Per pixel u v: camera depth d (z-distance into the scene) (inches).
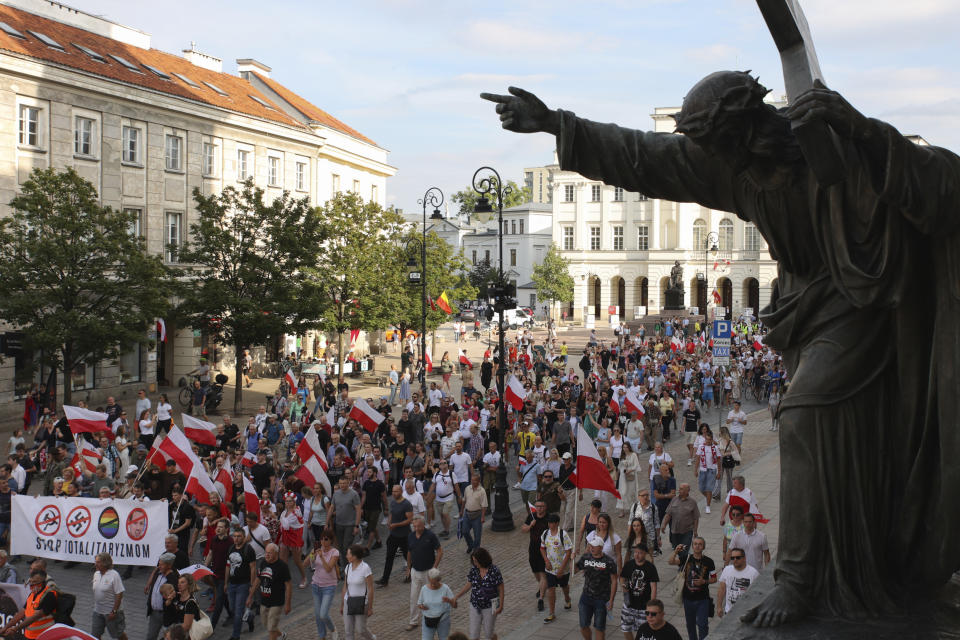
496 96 186.9
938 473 172.2
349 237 1726.1
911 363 170.1
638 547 423.8
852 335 171.2
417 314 1839.3
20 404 1296.8
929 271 167.5
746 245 3737.7
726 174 180.2
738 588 409.4
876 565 175.2
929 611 171.6
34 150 1354.6
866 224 163.9
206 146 1748.3
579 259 4047.7
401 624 528.1
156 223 1608.0
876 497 175.9
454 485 726.5
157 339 1446.9
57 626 372.8
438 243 2081.7
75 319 1067.9
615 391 1088.2
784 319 180.2
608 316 4015.8
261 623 536.4
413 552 515.8
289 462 785.6
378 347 2407.7
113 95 1488.7
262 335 1334.9
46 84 1371.8
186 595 433.7
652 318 3061.0
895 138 148.6
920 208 152.3
